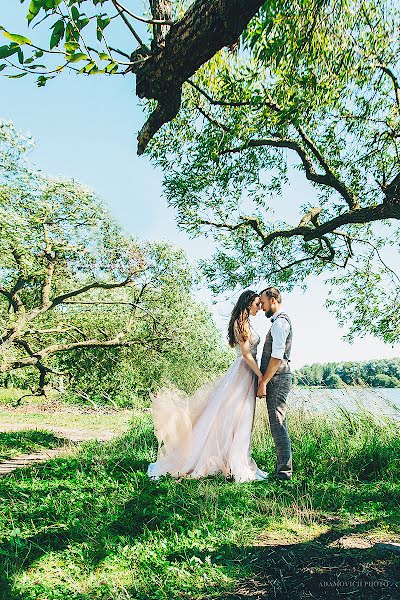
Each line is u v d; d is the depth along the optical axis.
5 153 11.98
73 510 4.41
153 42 2.42
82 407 22.56
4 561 3.29
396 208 8.57
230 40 2.27
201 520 4.13
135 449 8.02
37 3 1.92
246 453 5.72
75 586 2.96
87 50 2.12
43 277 14.09
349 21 6.83
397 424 6.57
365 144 10.80
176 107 2.59
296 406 7.28
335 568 3.09
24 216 12.34
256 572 3.13
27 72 2.10
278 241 13.65
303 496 4.80
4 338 13.59
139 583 3.00
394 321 12.89
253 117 9.23
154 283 15.28
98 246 14.16
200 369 15.45
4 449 9.80
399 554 3.27
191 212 12.19
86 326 15.95
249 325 6.13
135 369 15.78
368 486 5.18
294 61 6.15
